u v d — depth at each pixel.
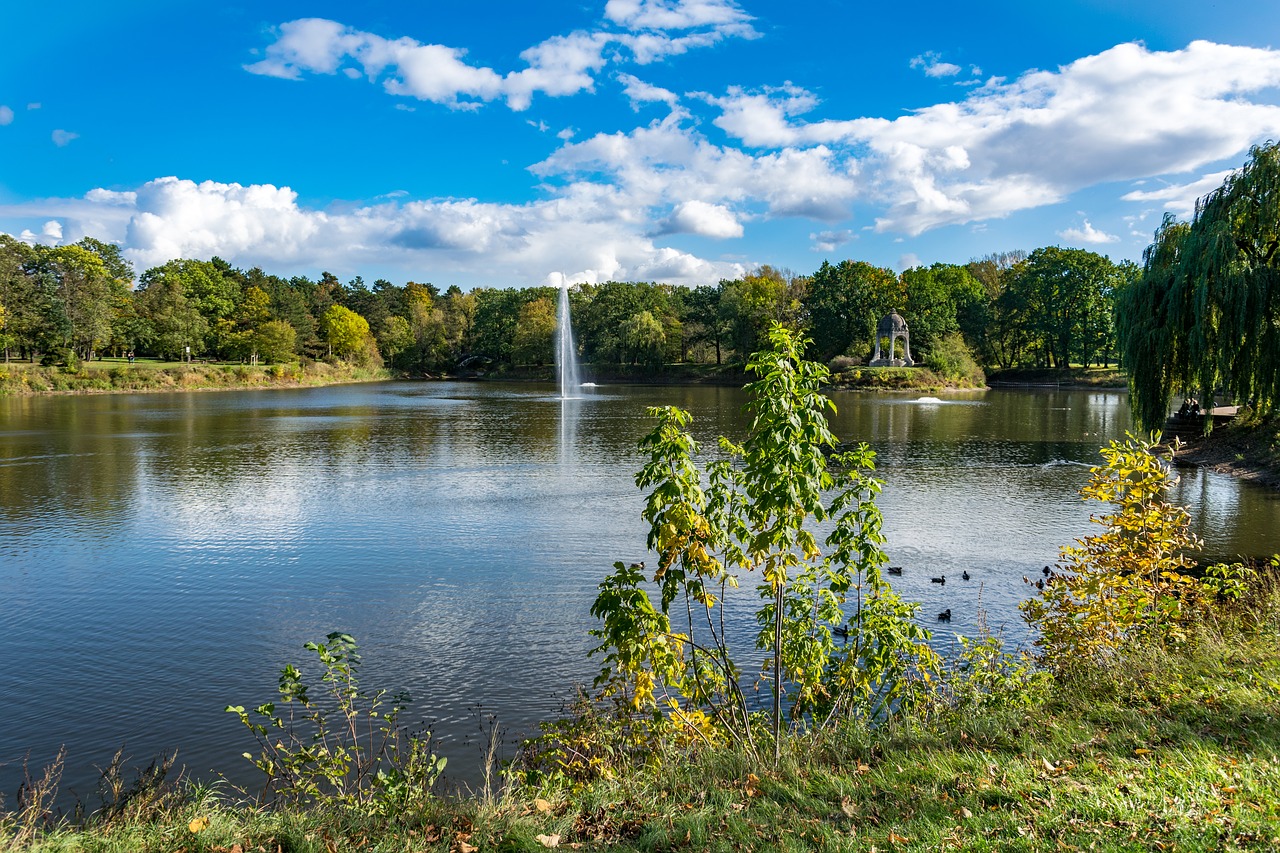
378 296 134.75
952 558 16.86
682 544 7.06
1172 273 26.31
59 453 33.28
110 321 89.31
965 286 107.00
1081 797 4.98
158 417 50.38
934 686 8.50
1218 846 4.23
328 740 9.12
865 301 98.38
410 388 92.44
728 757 6.82
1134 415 27.42
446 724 9.57
